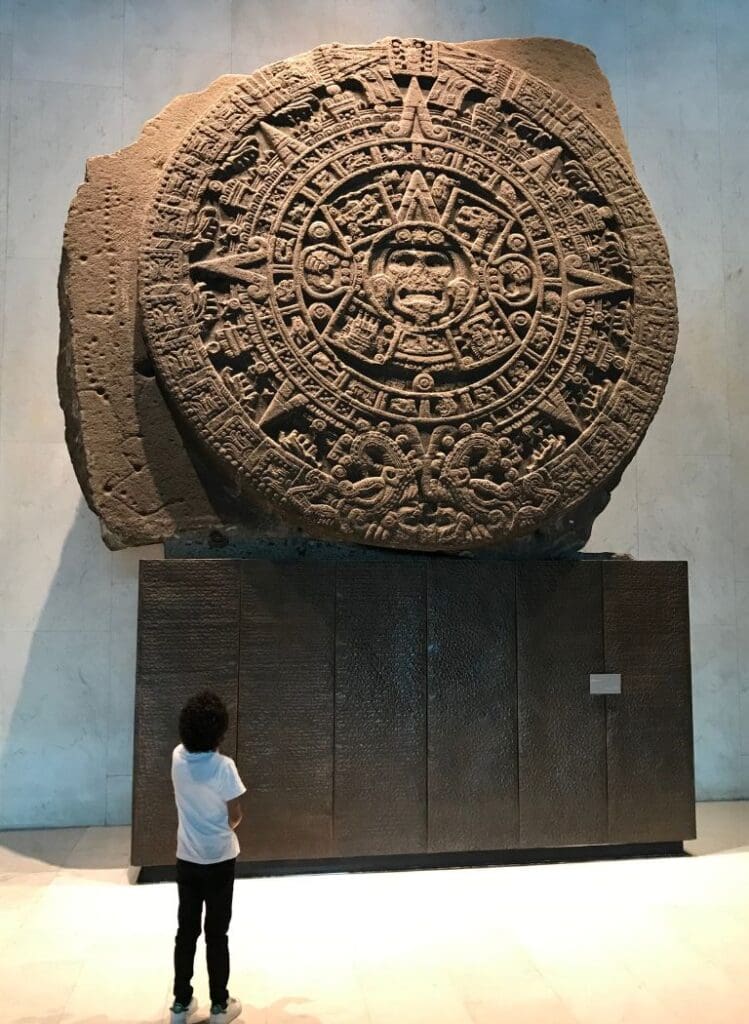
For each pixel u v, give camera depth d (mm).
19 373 6320
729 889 4535
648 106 7215
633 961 3699
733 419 7176
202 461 4988
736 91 7301
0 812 6082
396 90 5215
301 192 5016
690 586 7008
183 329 4832
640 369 5227
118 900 4430
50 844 5621
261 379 4875
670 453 7078
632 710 5082
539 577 5059
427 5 6980
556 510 5035
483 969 3613
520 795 4926
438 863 4906
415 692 4883
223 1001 3127
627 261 5293
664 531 7016
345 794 4781
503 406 5012
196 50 6691
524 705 4973
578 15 7172
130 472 4930
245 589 4789
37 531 6273
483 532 4934
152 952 3787
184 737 3201
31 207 6422
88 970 3615
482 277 5109
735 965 3670
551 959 3709
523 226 5191
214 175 5012
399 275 5047
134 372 4996
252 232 4953
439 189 5145
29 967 3643
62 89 6527
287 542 5023
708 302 7199
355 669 4844
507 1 7070
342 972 3574
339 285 4973
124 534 4902
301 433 4875
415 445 4918
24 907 4332
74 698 6223
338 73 5199
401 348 4969
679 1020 3244
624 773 5043
